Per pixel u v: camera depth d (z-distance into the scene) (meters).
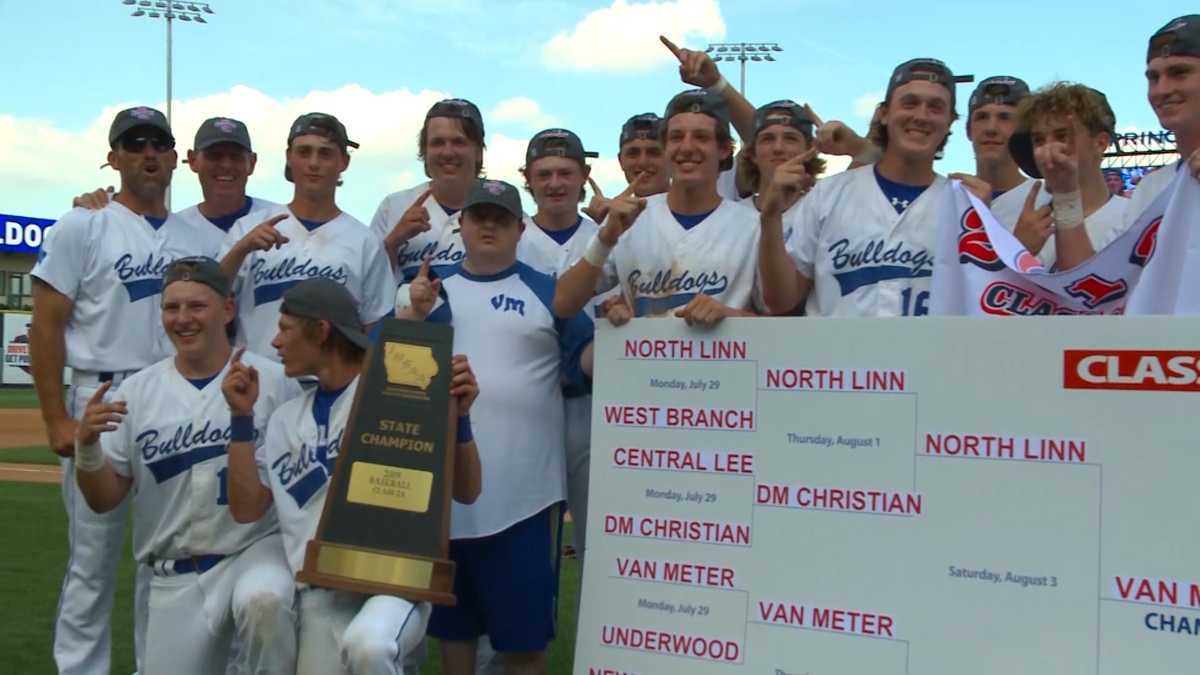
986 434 3.38
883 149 4.60
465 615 4.54
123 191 5.39
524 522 4.42
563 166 5.80
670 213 4.72
